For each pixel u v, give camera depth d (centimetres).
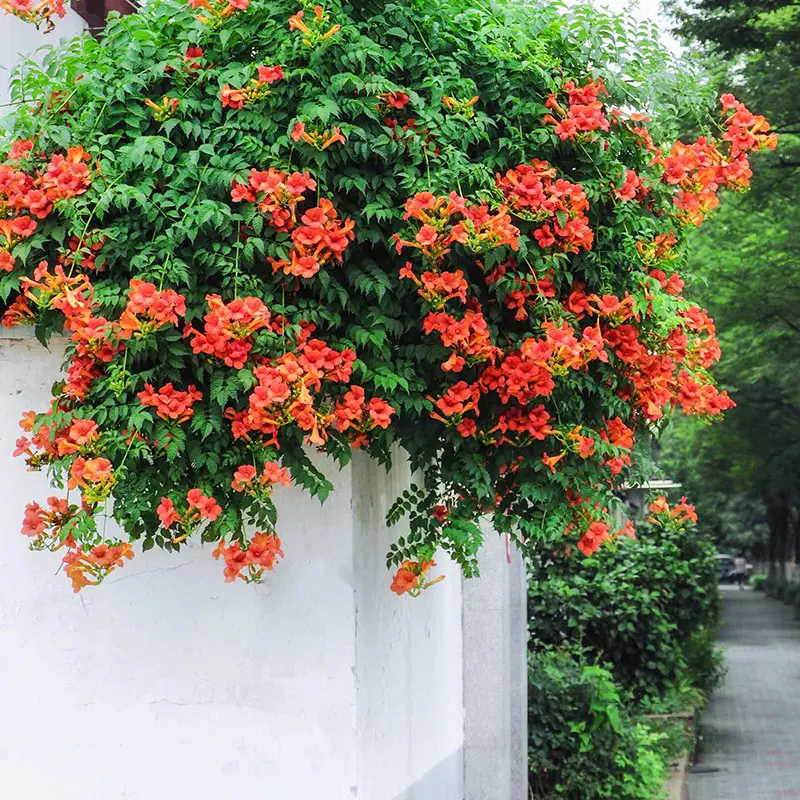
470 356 340
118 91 344
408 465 452
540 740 812
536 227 357
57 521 327
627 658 1172
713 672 1498
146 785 374
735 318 1769
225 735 372
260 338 315
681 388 430
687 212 418
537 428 353
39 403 381
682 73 421
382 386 336
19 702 380
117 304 324
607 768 817
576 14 390
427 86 354
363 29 355
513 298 356
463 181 353
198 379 323
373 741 392
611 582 1143
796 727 1373
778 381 1912
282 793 369
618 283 384
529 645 1107
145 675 376
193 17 354
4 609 382
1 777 379
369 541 392
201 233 330
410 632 462
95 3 540
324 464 371
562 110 366
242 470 313
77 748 378
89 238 325
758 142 422
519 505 376
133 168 337
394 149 340
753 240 1745
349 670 368
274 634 372
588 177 377
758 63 1488
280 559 373
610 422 392
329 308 340
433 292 332
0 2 368
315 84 341
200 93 351
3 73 486
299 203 341
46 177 330
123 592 379
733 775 1081
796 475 2714
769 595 4803
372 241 339
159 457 323
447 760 550
